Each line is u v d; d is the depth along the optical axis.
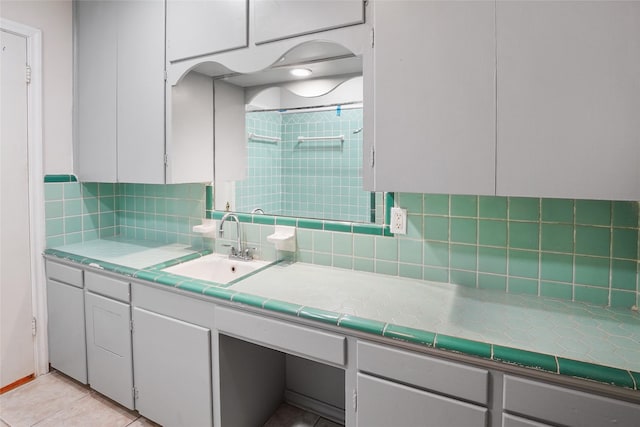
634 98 0.98
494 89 1.14
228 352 1.62
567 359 0.96
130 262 1.95
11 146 2.12
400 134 1.29
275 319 1.39
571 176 1.06
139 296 1.79
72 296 2.12
